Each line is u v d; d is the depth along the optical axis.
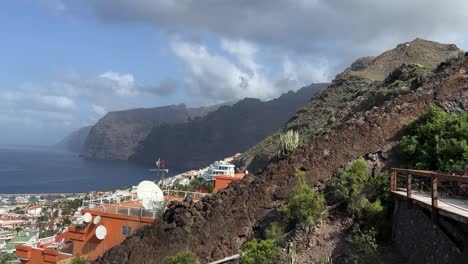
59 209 121.38
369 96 37.16
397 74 37.38
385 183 15.75
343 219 15.62
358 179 16.14
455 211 10.29
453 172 14.54
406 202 13.58
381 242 14.45
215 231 18.23
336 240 15.11
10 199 182.25
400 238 13.70
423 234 12.04
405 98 18.50
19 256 27.86
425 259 11.70
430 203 11.82
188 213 18.98
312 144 18.38
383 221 14.78
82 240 25.75
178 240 18.67
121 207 26.39
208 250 18.05
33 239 70.44
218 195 18.97
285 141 19.91
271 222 17.22
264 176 18.48
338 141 18.09
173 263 16.89
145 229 20.08
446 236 10.70
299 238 15.51
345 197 15.80
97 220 25.34
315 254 14.98
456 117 16.86
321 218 15.83
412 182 15.70
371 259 13.09
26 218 119.75
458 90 18.39
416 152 16.50
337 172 17.34
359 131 18.03
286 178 18.12
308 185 17.42
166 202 25.22
